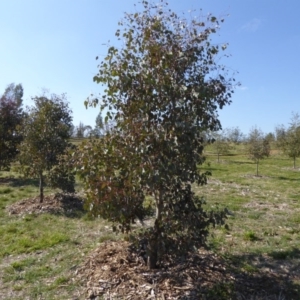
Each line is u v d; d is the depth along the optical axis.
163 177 3.96
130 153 4.15
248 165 26.59
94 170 4.44
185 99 4.12
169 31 4.26
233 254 5.87
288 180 17.34
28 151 9.51
